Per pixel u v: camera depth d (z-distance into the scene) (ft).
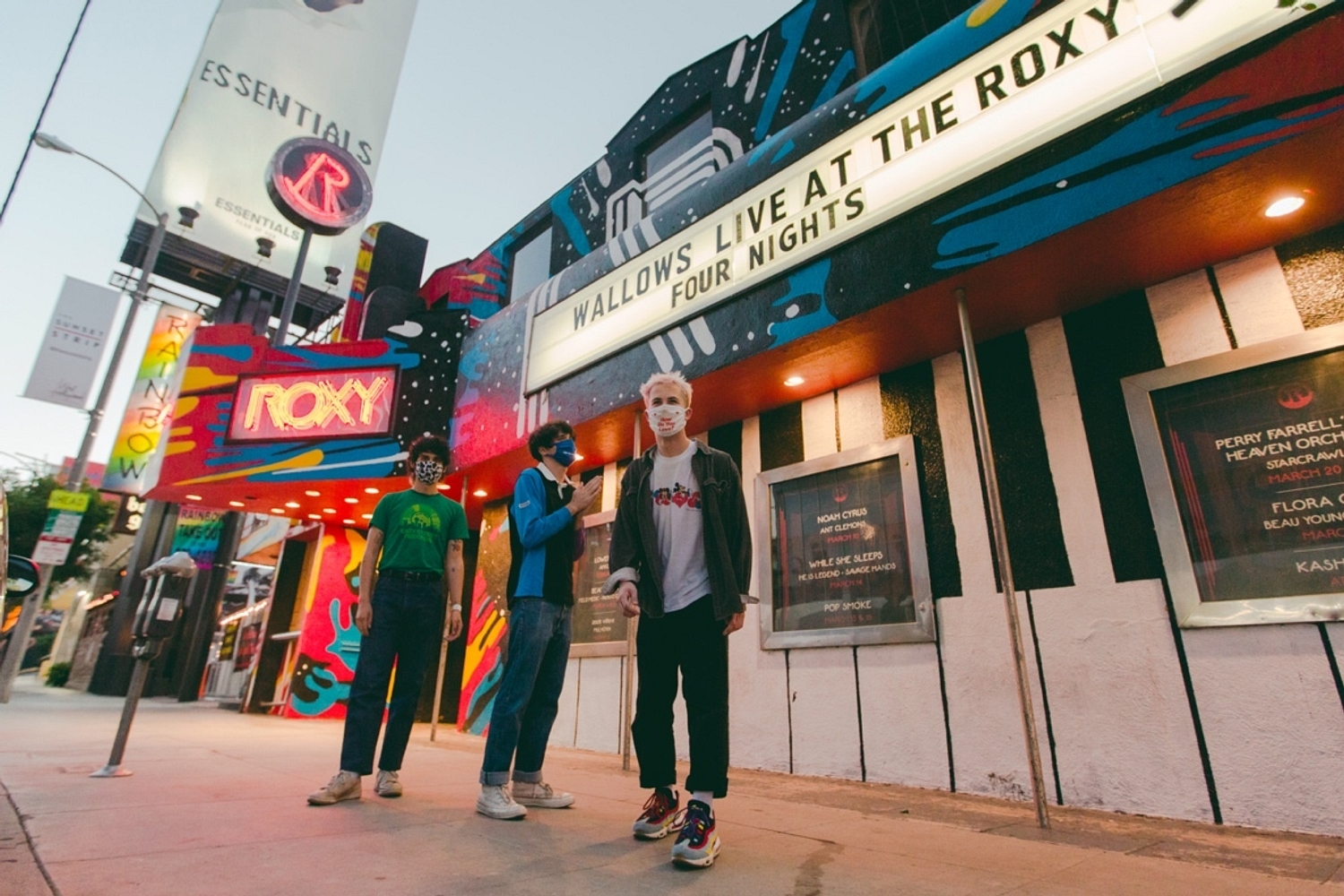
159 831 6.26
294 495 23.53
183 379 23.32
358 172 72.64
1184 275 10.23
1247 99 7.97
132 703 10.17
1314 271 9.17
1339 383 8.71
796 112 17.65
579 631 18.19
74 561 53.21
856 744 12.02
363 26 85.66
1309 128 7.46
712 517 6.97
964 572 11.46
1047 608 10.45
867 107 12.00
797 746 12.80
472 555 27.91
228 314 66.69
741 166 14.12
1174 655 9.20
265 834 6.30
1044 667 10.28
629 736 13.16
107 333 38.58
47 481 51.90
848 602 12.81
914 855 6.34
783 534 14.17
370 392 22.34
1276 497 8.86
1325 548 8.38
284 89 76.33
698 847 5.63
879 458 13.01
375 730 8.64
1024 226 9.53
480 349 21.03
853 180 11.85
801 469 14.11
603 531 18.49
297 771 10.62
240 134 71.10
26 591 11.01
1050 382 11.24
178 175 66.08
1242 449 9.26
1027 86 9.95
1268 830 8.00
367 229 38.01
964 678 11.02
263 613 45.83
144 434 53.72
